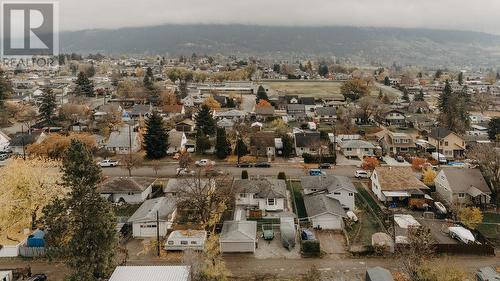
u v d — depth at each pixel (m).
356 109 116.12
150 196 59.50
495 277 36.34
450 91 129.62
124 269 34.09
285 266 41.00
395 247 42.47
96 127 101.88
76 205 34.75
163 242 45.62
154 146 79.06
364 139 93.06
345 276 39.06
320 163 75.88
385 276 35.47
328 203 51.69
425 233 43.03
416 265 36.84
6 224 46.47
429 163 74.81
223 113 114.31
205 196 49.44
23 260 42.41
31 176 48.38
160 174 70.44
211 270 36.12
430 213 52.09
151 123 79.50
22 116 113.50
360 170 70.38
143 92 143.00
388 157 81.38
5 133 97.00
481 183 57.03
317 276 37.41
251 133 91.62
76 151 34.88
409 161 78.31
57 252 35.03
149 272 33.66
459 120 104.69
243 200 55.03
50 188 48.38
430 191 61.44
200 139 82.19
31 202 47.75
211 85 178.25
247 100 145.88
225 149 79.12
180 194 52.91
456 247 43.12
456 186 56.78
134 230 47.50
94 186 35.47
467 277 37.34
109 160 75.19
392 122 112.88
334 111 117.75
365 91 149.38
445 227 48.00
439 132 86.19
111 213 36.16
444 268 36.28
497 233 48.25
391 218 49.25
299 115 118.19
